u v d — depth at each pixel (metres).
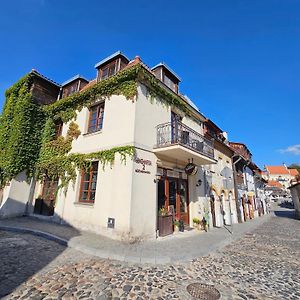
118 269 5.12
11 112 13.57
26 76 13.41
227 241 9.21
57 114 13.00
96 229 8.43
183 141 9.72
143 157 8.67
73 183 10.25
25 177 12.41
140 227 7.87
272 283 4.76
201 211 12.35
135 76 9.11
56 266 5.09
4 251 5.96
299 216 23.39
